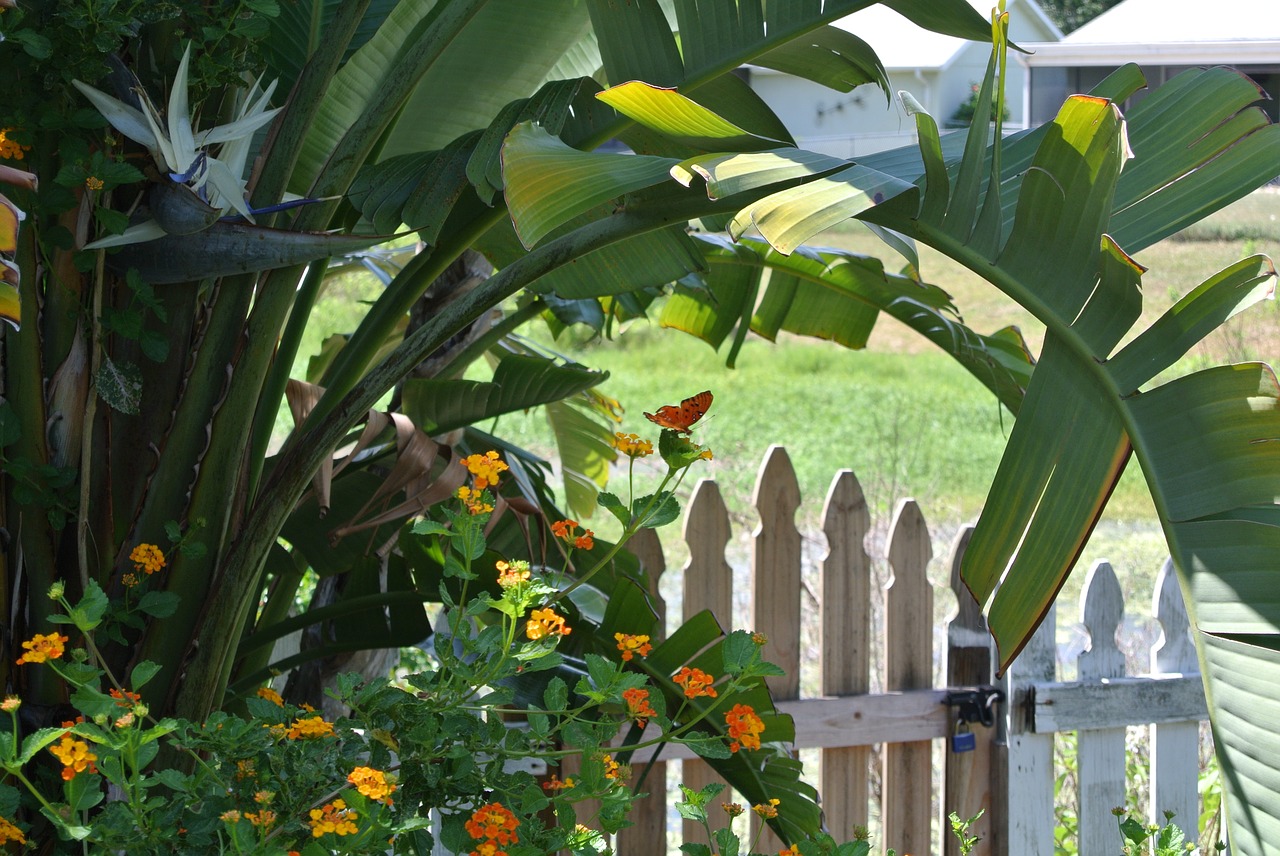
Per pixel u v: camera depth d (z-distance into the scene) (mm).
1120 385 1322
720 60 1820
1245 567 1199
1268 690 1158
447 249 1918
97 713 1289
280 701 1601
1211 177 1522
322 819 1298
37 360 1729
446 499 1918
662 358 13344
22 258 1695
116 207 1788
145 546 1699
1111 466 1328
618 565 2318
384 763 1500
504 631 1532
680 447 1607
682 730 1610
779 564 2701
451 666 1541
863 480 8062
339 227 2123
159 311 1771
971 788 2760
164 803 1337
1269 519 1206
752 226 1276
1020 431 1416
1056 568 1371
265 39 2037
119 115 1686
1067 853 3025
